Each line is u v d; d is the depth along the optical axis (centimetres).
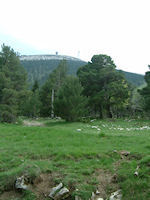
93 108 4478
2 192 586
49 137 1223
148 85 3603
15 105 2936
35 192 570
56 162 754
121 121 3164
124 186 559
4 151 908
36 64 18438
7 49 3030
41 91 5403
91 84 4016
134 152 834
